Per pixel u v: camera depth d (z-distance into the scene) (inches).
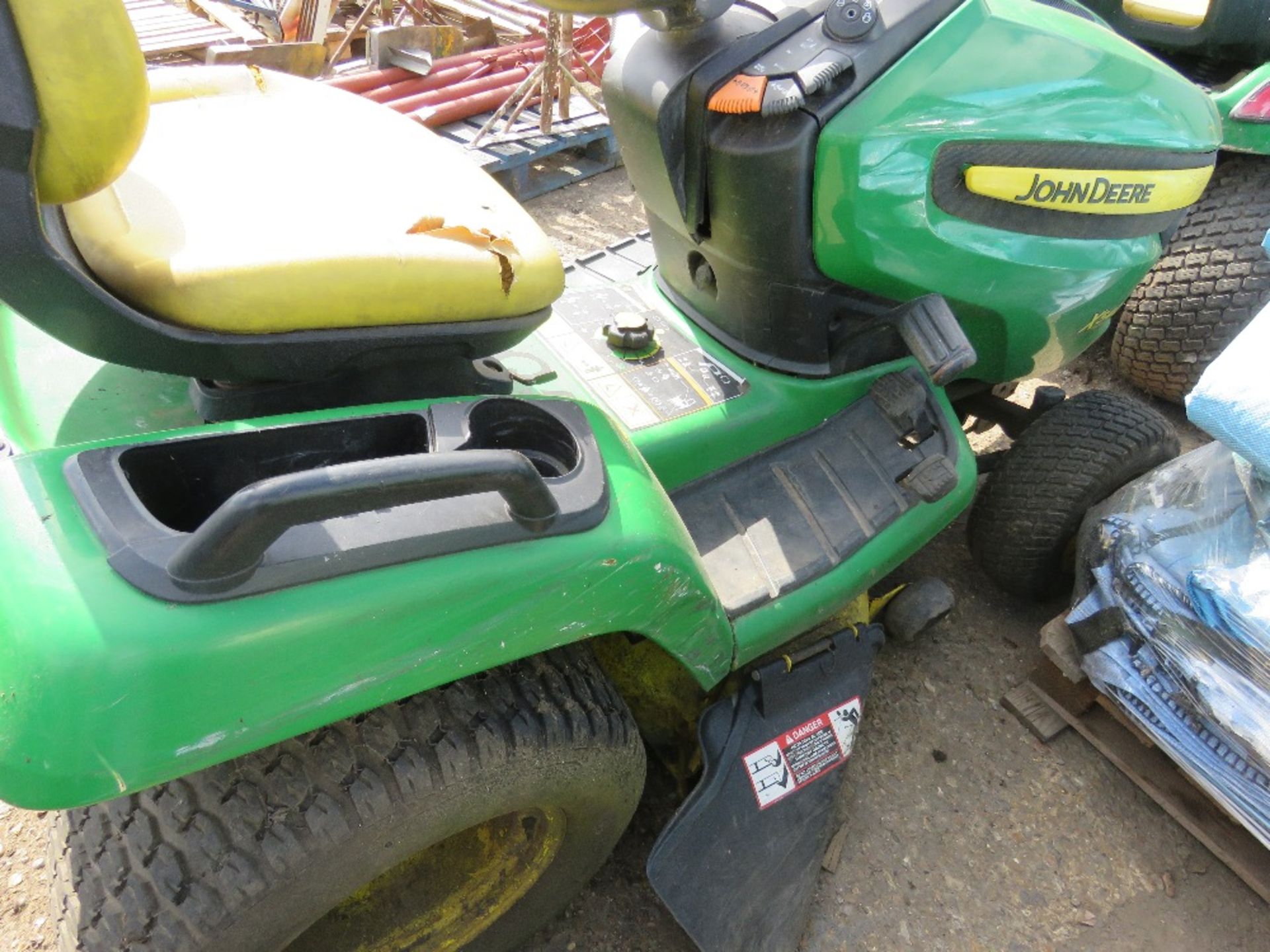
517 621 39.9
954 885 66.6
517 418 46.3
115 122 32.1
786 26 60.2
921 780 73.0
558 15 154.1
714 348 71.9
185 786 40.4
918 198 61.4
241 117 54.6
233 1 183.8
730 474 67.9
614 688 52.6
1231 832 67.5
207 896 38.7
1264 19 106.0
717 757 59.5
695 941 55.1
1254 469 63.8
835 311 68.2
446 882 53.9
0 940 60.6
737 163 60.6
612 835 54.5
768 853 59.4
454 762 41.9
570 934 62.2
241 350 40.3
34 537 33.7
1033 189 64.7
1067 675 73.2
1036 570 79.6
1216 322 102.0
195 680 33.0
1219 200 102.0
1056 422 77.3
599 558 41.4
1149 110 67.4
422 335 44.2
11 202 32.1
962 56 59.7
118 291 38.5
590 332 71.9
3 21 28.8
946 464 66.2
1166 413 117.0
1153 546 65.5
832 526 65.0
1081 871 68.1
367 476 32.9
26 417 46.3
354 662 36.0
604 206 160.4
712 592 49.1
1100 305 75.2
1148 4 116.5
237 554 32.7
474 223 47.8
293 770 40.2
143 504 36.6
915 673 81.2
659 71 61.6
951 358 62.7
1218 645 61.1
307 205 45.8
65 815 44.5
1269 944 64.8
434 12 207.6
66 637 31.6
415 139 56.2
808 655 63.5
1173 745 66.3
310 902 41.1
